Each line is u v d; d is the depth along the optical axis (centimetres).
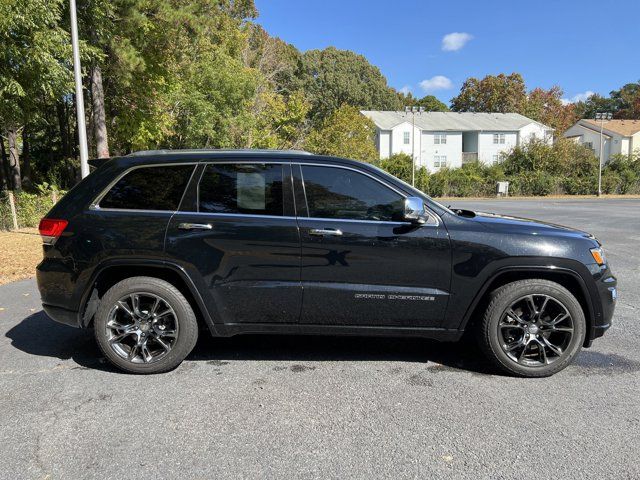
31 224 1588
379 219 392
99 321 394
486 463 274
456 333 397
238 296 392
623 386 379
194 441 296
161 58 2078
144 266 394
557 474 263
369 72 7719
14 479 258
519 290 388
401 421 322
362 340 493
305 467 270
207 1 2038
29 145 3123
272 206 394
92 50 1429
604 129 6425
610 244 1177
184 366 419
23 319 561
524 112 7469
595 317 396
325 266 387
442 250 385
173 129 2589
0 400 352
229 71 2733
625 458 279
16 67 1254
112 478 259
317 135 4322
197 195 398
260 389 372
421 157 5634
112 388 373
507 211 2358
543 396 360
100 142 1891
